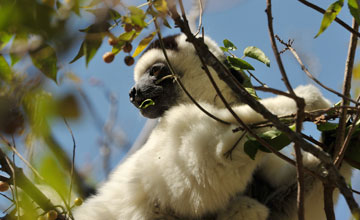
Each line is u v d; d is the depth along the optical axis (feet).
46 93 7.06
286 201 14.29
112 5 7.73
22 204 11.06
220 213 13.17
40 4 6.79
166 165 12.94
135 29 9.04
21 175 11.05
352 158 11.70
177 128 12.93
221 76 8.46
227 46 13.66
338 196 13.89
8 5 6.81
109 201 15.06
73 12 7.18
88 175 12.96
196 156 12.03
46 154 8.55
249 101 8.34
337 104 12.11
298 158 8.49
